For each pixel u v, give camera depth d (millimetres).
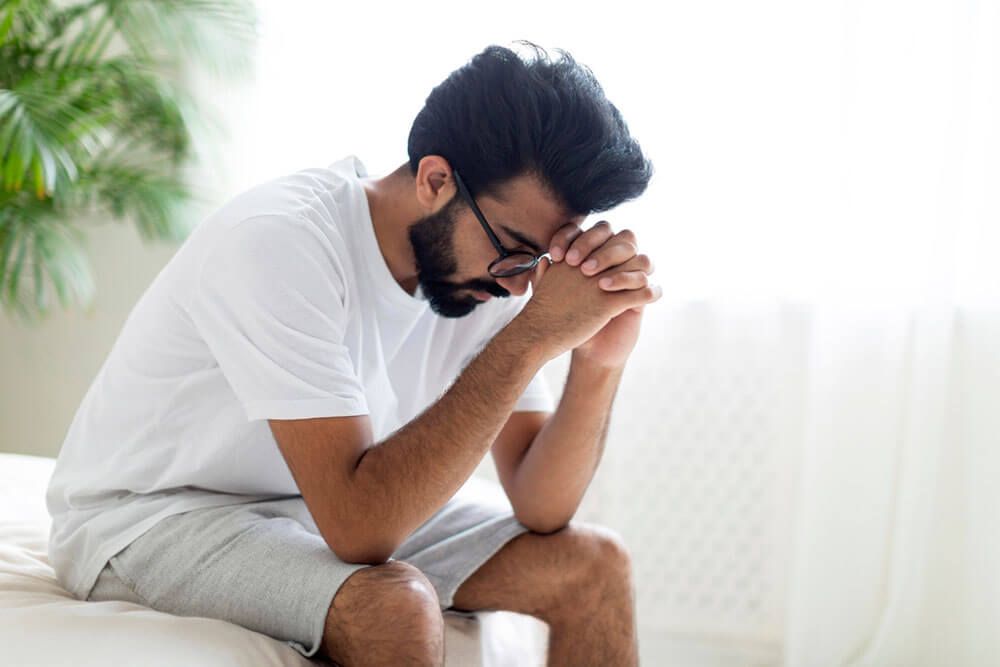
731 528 2295
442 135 1203
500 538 1362
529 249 1210
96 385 1323
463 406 1133
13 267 2338
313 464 1106
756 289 2240
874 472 2121
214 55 2408
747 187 2225
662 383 2305
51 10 2422
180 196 2412
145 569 1186
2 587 1219
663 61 2242
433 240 1230
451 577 1335
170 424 1236
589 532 1375
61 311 2672
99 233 2639
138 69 2391
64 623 1031
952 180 2068
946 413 2111
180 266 1212
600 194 1183
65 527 1271
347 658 1048
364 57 2396
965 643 2092
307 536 1170
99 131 2428
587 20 2268
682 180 2248
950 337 2078
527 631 1501
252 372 1114
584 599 1349
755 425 2275
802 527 2146
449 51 2350
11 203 2311
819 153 2166
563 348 1173
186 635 1023
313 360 1117
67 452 1321
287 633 1087
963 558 2104
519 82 1165
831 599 2125
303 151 2434
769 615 2273
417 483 1099
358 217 1250
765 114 2207
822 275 2146
